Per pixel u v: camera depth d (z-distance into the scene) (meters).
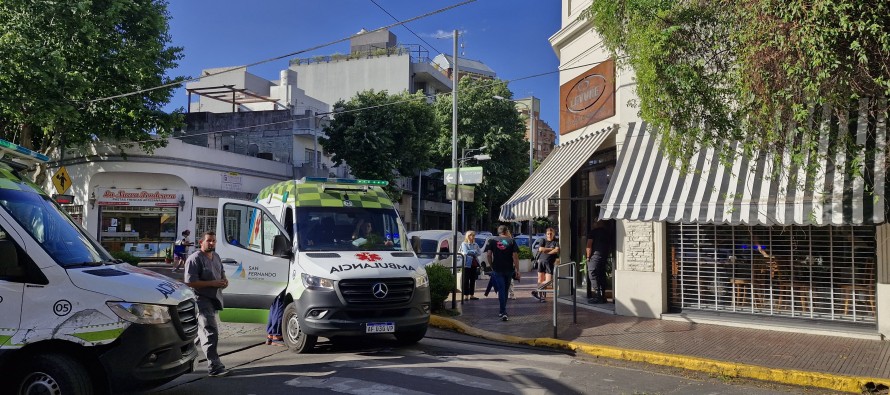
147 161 29.39
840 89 6.40
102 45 20.66
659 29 7.66
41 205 5.95
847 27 5.84
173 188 30.31
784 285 10.03
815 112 7.24
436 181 55.06
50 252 5.34
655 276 11.19
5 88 18.11
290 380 6.98
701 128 7.91
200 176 31.12
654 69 7.65
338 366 7.72
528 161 48.91
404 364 7.86
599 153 13.39
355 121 35.41
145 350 5.34
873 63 6.09
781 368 7.48
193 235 30.41
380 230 9.65
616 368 7.99
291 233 9.27
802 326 9.62
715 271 10.72
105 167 29.47
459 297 15.43
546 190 12.62
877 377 7.03
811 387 7.14
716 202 9.16
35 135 24.09
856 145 7.17
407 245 9.75
